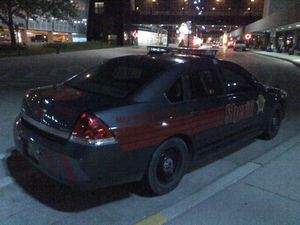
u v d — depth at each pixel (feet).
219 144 15.80
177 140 13.34
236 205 12.89
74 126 11.03
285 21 135.54
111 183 11.73
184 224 11.53
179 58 15.07
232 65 16.93
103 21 237.04
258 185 14.65
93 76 14.83
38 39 213.87
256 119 18.44
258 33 233.35
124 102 11.90
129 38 252.62
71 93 13.14
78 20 232.94
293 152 18.89
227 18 247.29
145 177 12.73
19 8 124.57
